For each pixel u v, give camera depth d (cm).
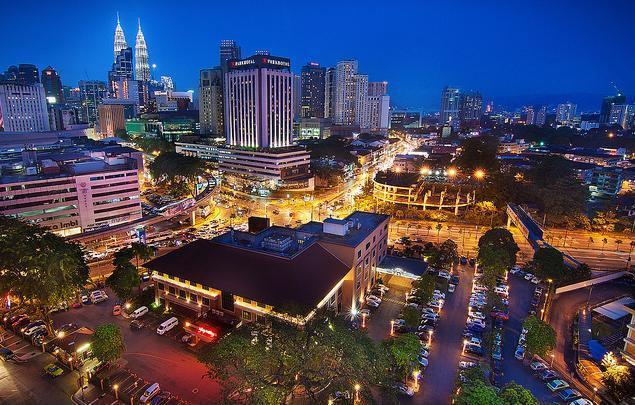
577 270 12425
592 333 9838
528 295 11644
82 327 9438
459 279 12569
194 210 17550
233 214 19225
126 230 14275
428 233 17012
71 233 15688
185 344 8788
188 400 7238
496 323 9981
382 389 7062
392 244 15488
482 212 18662
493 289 11006
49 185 14975
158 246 14800
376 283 11950
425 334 9388
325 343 6419
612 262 14612
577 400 7281
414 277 11631
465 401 6003
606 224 18112
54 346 8688
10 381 7738
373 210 19500
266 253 9838
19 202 14462
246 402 6259
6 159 19900
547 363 8625
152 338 9025
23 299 9256
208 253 10125
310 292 8731
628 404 6488
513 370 8338
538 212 19612
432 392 7631
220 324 8819
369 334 9475
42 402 7225
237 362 6538
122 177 16600
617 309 10700
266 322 7844
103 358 7656
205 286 9206
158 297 10269
